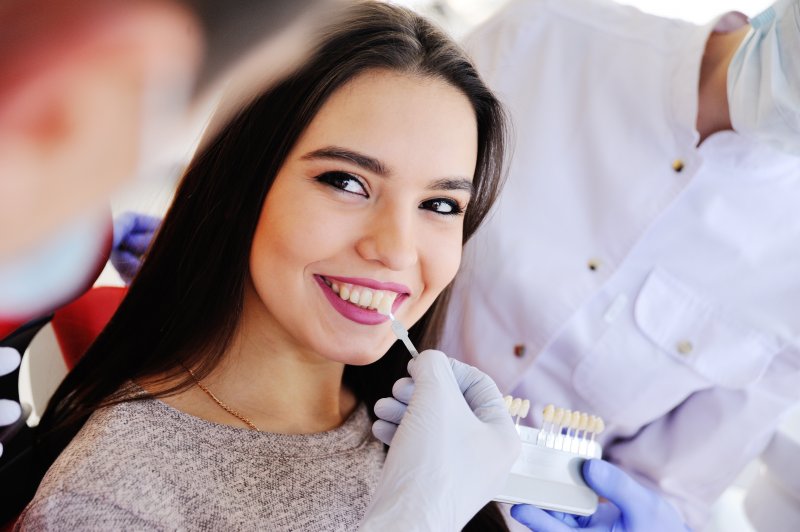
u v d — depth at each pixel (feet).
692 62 3.89
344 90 2.52
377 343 2.76
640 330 4.07
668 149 3.98
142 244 3.01
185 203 2.77
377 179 2.56
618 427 4.32
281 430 2.91
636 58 4.14
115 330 2.93
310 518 2.72
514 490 2.88
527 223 4.17
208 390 2.82
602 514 3.51
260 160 2.58
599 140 4.15
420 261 2.76
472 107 2.80
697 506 4.40
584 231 4.14
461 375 2.89
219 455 2.66
